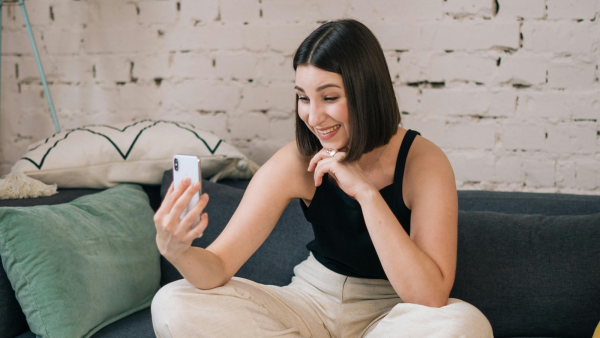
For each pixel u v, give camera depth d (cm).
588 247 124
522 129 180
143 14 200
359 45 99
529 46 176
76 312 114
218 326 92
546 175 180
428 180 104
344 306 115
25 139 212
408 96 187
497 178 184
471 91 182
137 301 136
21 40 207
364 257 112
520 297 125
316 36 100
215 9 196
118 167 167
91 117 208
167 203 89
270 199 116
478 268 129
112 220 140
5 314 118
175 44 200
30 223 117
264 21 193
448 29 181
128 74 204
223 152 172
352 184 99
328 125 103
